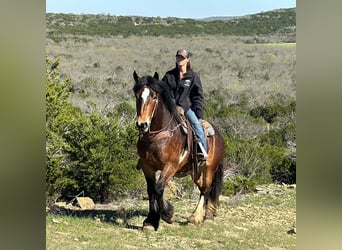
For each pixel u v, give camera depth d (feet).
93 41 220.23
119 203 32.48
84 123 32.45
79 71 147.95
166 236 24.57
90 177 31.27
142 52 210.59
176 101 25.77
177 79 25.99
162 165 24.67
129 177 32.37
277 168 45.34
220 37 258.37
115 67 168.25
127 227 25.76
